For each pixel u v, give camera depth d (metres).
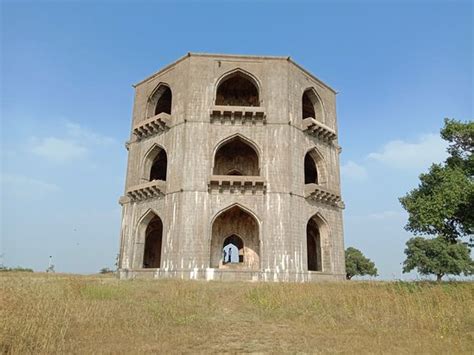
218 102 40.09
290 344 10.20
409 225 21.89
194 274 29.20
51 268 42.00
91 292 17.48
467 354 9.14
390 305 14.88
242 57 35.31
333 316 13.86
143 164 36.47
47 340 9.60
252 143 33.22
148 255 42.94
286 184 32.03
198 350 9.54
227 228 36.34
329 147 38.53
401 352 9.31
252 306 15.88
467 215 20.19
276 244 30.53
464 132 20.97
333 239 35.88
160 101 41.28
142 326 11.86
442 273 61.78
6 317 10.44
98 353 8.99
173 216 31.28
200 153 32.22
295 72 36.28
